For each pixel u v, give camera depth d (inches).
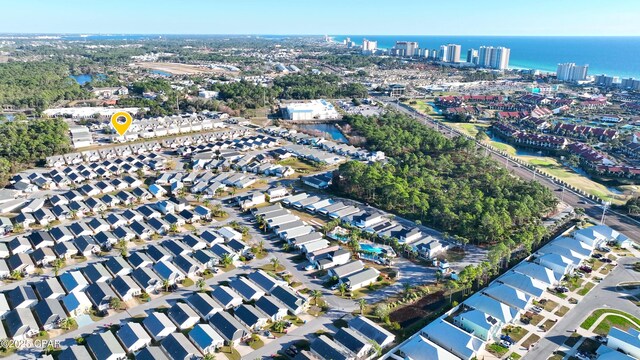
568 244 6402.6
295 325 4793.3
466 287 5398.6
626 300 5300.2
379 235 6801.2
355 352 4252.0
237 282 5408.5
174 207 7519.7
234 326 4527.6
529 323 4849.9
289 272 5826.8
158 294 5270.7
